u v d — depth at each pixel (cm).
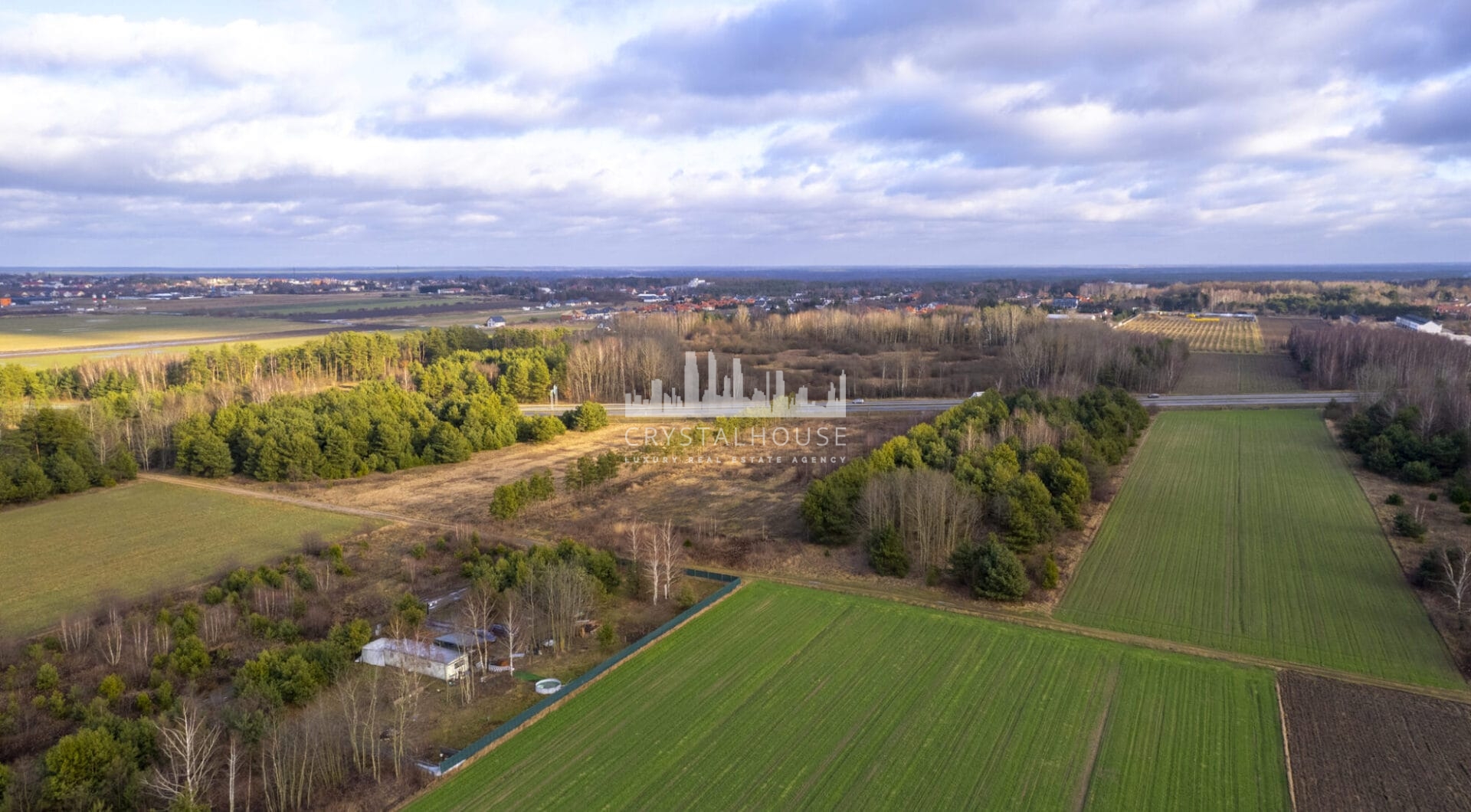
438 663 6153
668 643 6644
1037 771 4897
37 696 5734
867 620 7038
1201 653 6375
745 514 10000
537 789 4772
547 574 6894
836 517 8800
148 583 8019
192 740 4894
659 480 11450
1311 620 6881
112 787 4612
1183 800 4638
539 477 10500
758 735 5303
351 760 5097
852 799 4650
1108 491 10181
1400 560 7931
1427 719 5444
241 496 10944
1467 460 10294
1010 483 9094
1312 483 10375
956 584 7819
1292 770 4909
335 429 11875
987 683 5938
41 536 9325
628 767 4978
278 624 6812
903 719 5488
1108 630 6812
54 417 11694
